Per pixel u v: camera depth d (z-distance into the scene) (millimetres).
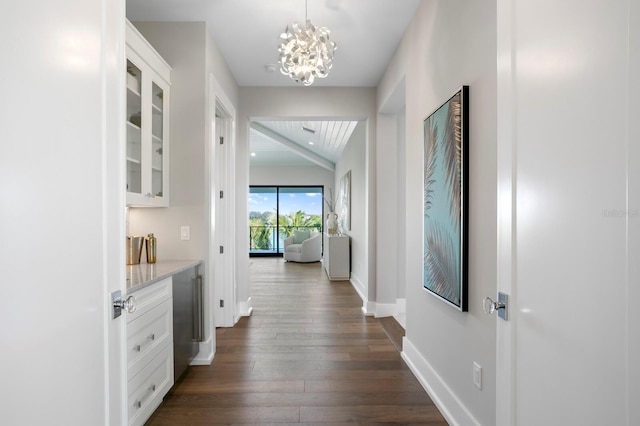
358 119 4336
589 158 821
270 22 2811
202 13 2686
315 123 6016
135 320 1803
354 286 6023
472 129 1748
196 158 2758
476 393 1703
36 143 791
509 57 1153
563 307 905
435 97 2248
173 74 2770
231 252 3797
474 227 1728
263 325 3822
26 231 759
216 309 3762
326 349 3121
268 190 10750
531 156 1042
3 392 699
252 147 8688
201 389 2387
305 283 6328
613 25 754
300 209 10805
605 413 772
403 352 2908
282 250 10758
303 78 2453
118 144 1152
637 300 696
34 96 787
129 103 2260
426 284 2348
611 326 758
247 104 4152
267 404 2197
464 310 1797
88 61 996
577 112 859
